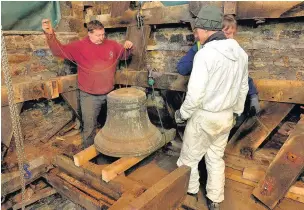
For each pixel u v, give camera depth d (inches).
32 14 122.0
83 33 148.0
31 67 126.0
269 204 80.6
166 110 139.3
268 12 91.5
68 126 151.8
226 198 87.6
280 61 101.4
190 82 66.6
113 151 88.6
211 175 80.6
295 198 84.3
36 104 134.2
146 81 116.1
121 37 146.3
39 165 106.3
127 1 127.5
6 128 104.8
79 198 89.5
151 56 138.2
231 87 69.7
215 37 68.1
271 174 81.6
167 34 128.3
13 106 69.7
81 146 131.1
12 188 99.0
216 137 75.9
